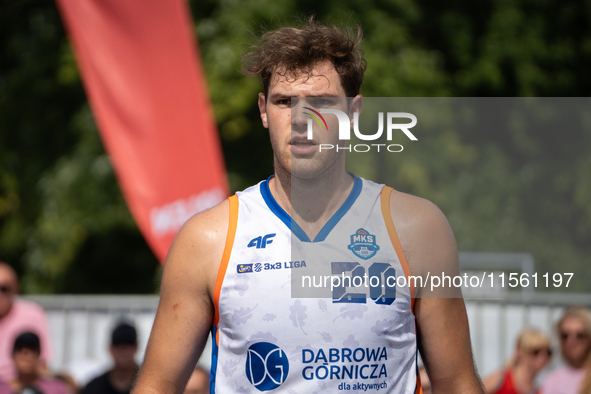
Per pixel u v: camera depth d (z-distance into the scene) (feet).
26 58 47.80
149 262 50.24
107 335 24.63
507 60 42.34
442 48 44.06
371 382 7.36
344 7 38.63
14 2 50.75
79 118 43.78
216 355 7.71
